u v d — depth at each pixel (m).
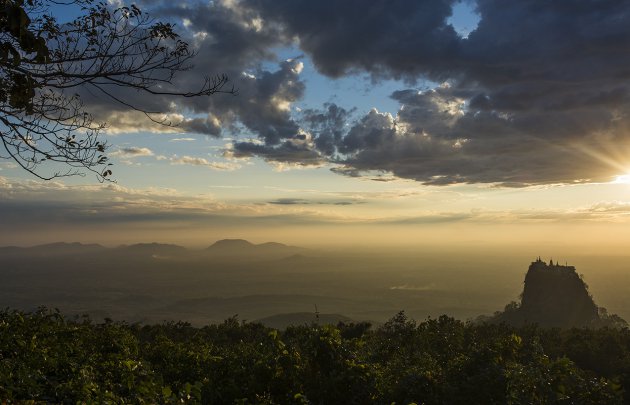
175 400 8.34
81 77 8.66
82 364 11.02
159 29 9.00
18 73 7.94
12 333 11.88
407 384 11.56
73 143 8.58
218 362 12.68
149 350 15.24
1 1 6.76
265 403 10.12
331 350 11.49
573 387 12.02
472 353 13.24
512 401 11.27
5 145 8.29
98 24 8.71
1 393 7.80
